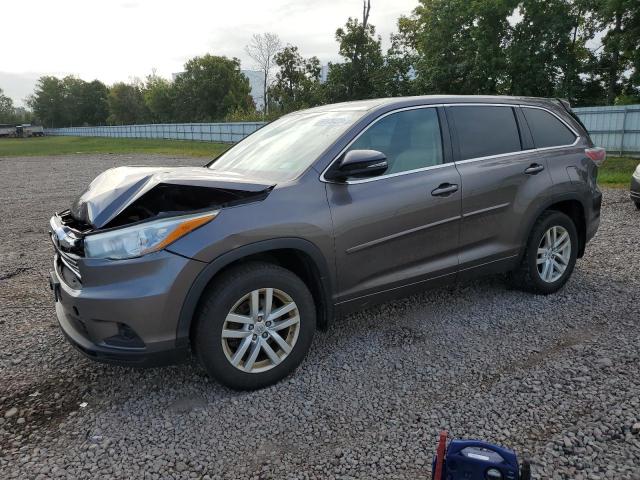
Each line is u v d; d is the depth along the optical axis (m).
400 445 2.56
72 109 115.25
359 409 2.88
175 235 2.75
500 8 25.11
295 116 4.26
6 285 5.37
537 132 4.43
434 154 3.76
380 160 3.10
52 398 3.11
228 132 38.88
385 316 4.19
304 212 3.09
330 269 3.23
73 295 2.81
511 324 3.95
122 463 2.49
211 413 2.89
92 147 43.06
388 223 3.42
